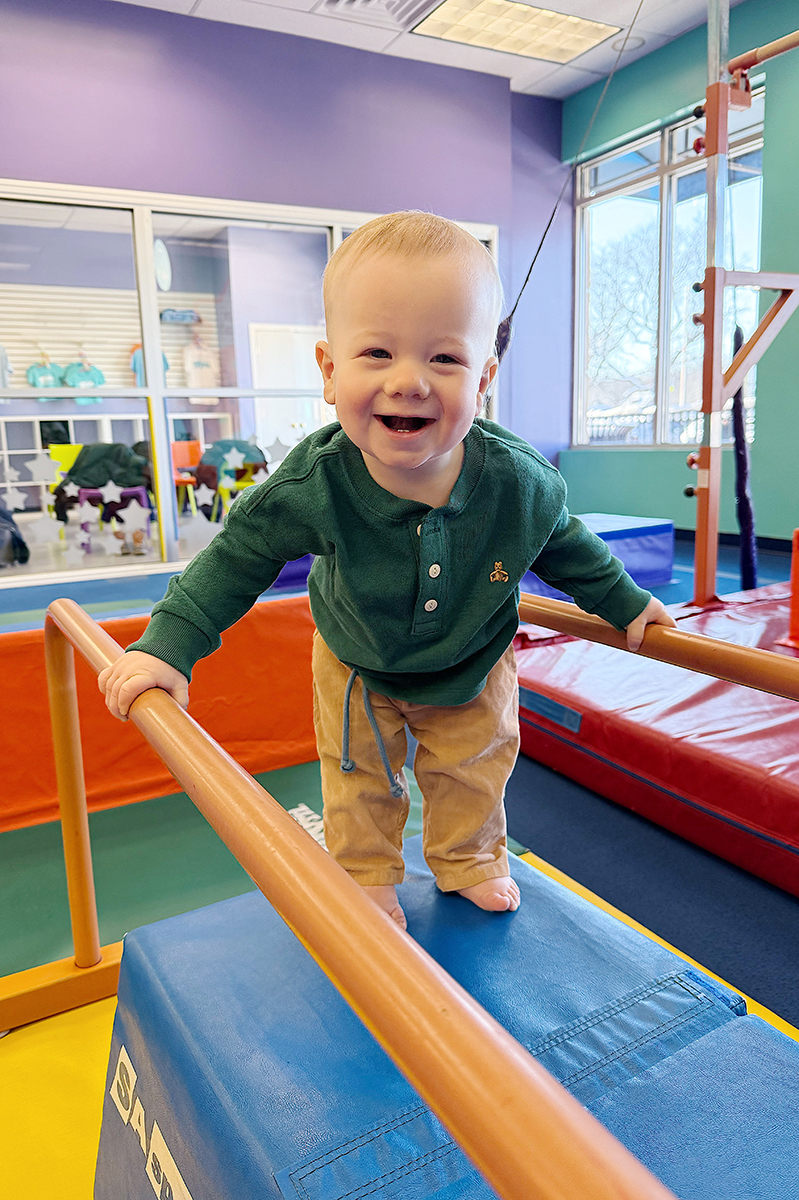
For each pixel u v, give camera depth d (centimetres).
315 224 522
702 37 549
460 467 75
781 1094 69
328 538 75
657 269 636
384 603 75
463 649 78
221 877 162
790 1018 127
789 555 537
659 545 450
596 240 687
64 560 468
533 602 102
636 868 173
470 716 86
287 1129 64
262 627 205
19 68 426
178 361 500
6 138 427
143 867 166
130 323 482
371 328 61
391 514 73
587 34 543
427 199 559
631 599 87
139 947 89
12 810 182
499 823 93
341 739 85
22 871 165
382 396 62
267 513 77
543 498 79
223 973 83
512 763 92
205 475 505
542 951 85
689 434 639
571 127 664
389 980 32
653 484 640
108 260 471
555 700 217
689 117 588
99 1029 126
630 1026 76
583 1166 23
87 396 465
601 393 704
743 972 139
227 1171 63
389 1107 66
